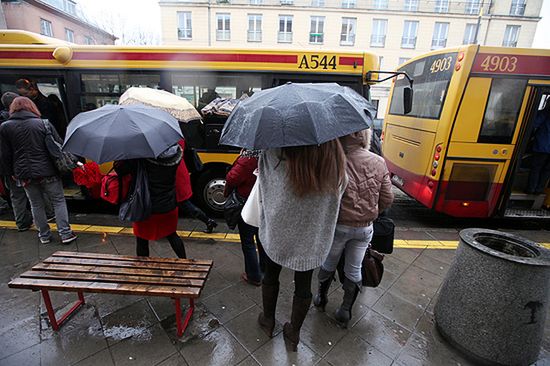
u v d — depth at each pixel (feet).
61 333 7.91
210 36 92.27
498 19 89.76
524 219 16.61
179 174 9.82
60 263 8.13
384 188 7.14
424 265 12.05
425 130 16.40
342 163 5.77
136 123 7.39
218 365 7.14
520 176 18.10
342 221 7.08
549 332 8.59
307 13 88.84
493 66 14.03
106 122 7.32
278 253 6.34
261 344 7.78
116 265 8.10
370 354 7.62
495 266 6.91
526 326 6.88
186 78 15.20
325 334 8.20
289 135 4.98
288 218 6.01
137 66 14.96
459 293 7.58
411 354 7.67
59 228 12.43
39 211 12.26
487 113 14.57
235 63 14.84
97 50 14.89
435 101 15.92
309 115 5.06
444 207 15.76
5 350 7.34
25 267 10.90
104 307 8.91
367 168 6.91
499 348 7.07
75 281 7.40
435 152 15.44
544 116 16.14
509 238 7.77
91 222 15.07
